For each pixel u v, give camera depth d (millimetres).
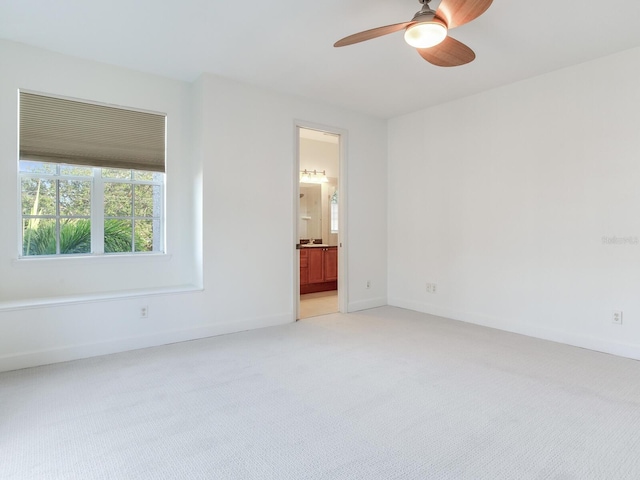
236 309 3865
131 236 3705
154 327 3404
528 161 3732
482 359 3072
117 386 2541
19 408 2223
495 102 3980
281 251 4176
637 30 2775
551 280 3586
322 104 4465
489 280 4070
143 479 1613
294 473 1657
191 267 3918
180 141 3832
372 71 3547
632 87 3084
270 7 2508
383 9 2527
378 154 5066
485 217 4094
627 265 3135
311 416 2154
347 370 2834
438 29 2188
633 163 3088
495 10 2512
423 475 1646
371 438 1935
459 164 4332
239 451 1819
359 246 4875
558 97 3506
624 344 3145
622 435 1961
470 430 2012
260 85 3924
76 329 3055
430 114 4629
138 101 3580
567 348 3354
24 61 3062
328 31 2828
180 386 2547
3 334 2787
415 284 4859
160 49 3133
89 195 3484
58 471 1657
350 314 4652
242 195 3879
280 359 3061
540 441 1907
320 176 6625
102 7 2510
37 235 3258
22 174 3170
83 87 3312
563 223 3498
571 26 2721
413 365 2934
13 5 2488
